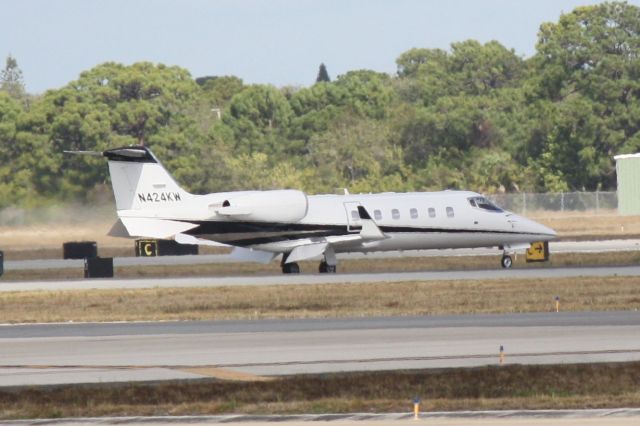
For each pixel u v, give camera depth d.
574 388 89.12
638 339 110.75
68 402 87.44
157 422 80.50
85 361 104.69
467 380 92.06
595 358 100.25
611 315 133.50
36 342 119.25
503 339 112.62
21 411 84.81
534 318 131.88
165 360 104.38
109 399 88.06
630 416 78.31
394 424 77.12
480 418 78.56
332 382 92.19
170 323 136.25
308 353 106.50
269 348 110.38
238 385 91.94
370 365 99.25
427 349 107.19
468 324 126.88
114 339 120.62
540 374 93.69
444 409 82.38
